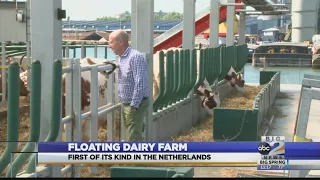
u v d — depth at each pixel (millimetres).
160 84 9672
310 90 5820
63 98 7660
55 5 5809
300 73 25156
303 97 5855
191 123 12266
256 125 10055
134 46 9492
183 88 11102
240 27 25156
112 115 7844
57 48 5906
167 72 9914
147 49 9023
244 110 10109
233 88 17578
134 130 7047
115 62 8500
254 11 22609
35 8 5789
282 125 12766
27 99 11789
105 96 8406
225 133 10211
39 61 5246
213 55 14391
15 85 4840
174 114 10750
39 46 5816
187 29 13109
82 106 8164
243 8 24484
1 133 9555
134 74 6898
